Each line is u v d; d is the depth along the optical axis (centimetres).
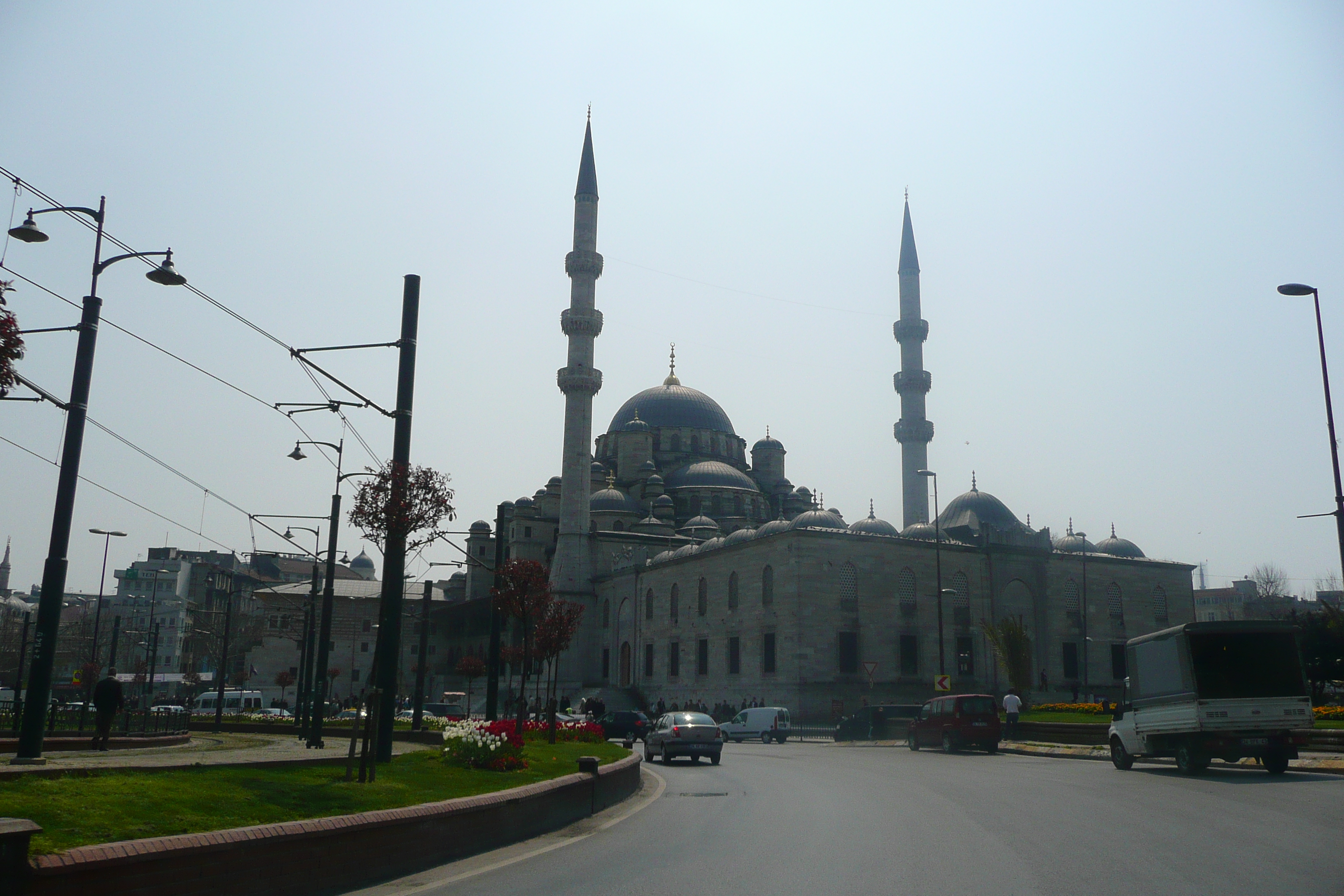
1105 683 8550
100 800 1196
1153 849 1418
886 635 7738
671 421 12725
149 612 13225
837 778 2894
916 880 1212
